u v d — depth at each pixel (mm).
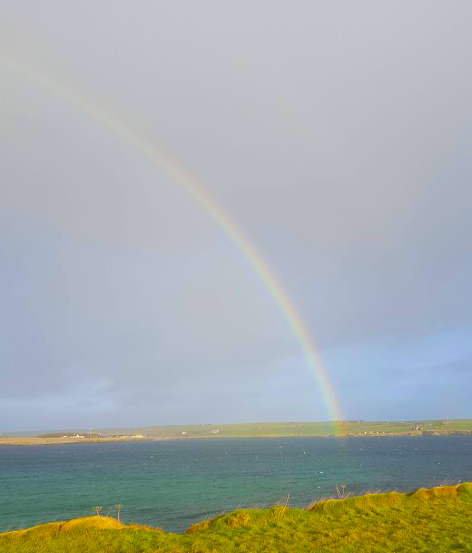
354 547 24734
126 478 123438
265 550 24484
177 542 26562
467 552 23406
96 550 25203
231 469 143875
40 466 182750
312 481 100438
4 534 27875
